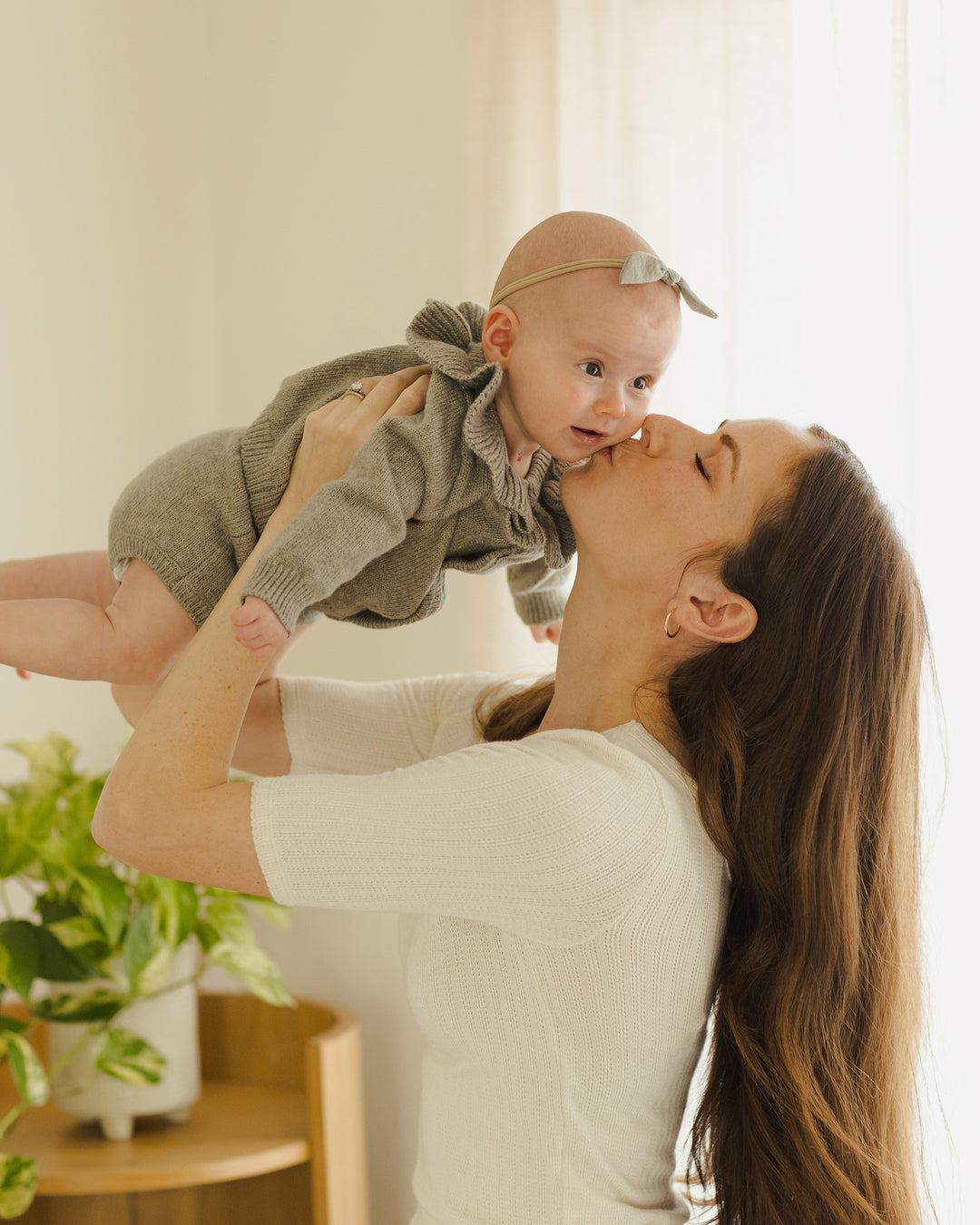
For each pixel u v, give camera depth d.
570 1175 1.02
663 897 1.01
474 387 1.10
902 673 1.11
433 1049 1.12
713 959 1.08
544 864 0.96
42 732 2.19
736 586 1.10
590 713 1.17
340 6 2.41
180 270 2.50
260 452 1.16
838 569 1.08
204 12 2.57
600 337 1.08
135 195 2.40
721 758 1.08
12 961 1.70
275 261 2.49
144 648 1.13
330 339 2.43
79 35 2.28
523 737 1.25
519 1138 1.03
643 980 1.00
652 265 1.07
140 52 2.42
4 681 2.11
